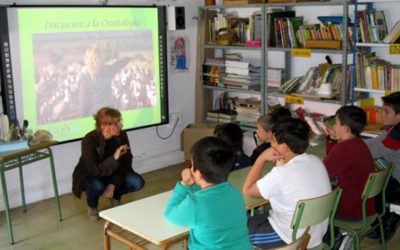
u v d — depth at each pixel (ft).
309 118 15.93
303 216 7.94
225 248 6.71
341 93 14.89
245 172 10.69
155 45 17.34
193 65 19.02
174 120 18.71
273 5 15.98
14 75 13.96
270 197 8.28
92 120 15.90
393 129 11.56
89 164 13.34
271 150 8.75
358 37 14.43
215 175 6.80
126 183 14.12
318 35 15.20
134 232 7.66
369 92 15.23
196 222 6.73
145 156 18.03
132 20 16.53
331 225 9.12
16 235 12.82
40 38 14.35
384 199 10.57
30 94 14.35
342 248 9.79
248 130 17.78
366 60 14.43
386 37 13.71
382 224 11.33
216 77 18.24
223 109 18.98
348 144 9.87
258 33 16.94
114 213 8.36
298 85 16.16
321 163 8.44
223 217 6.72
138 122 17.25
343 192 9.80
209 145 6.85
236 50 18.99
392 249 11.86
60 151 15.55
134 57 16.78
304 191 8.05
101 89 16.01
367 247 11.95
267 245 8.36
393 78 13.91
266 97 16.83
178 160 19.17
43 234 12.89
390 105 11.84
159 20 17.31
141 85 17.13
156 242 7.31
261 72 16.74
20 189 14.87
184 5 18.17
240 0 16.80
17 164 12.57
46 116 14.80
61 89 15.03
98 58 15.80
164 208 8.56
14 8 13.71
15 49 13.87
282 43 16.15
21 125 14.21
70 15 14.93
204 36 18.42
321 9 16.25
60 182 15.72
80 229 13.19
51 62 14.70
